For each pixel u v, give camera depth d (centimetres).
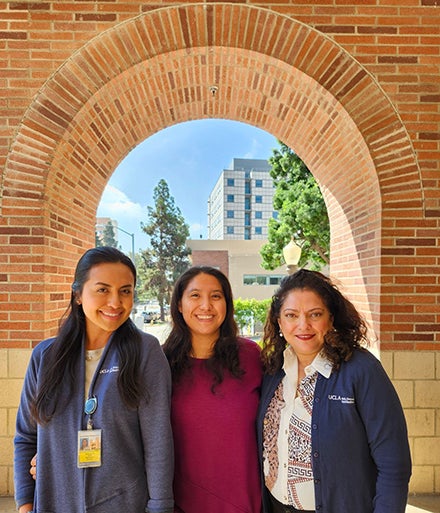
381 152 318
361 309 358
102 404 139
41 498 139
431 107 315
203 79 369
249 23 304
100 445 137
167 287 2986
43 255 311
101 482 136
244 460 158
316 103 347
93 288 143
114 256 149
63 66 305
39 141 310
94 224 451
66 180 348
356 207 371
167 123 468
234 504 157
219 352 171
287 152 1110
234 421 160
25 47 305
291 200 1096
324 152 416
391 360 317
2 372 307
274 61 314
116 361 145
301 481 142
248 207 7700
